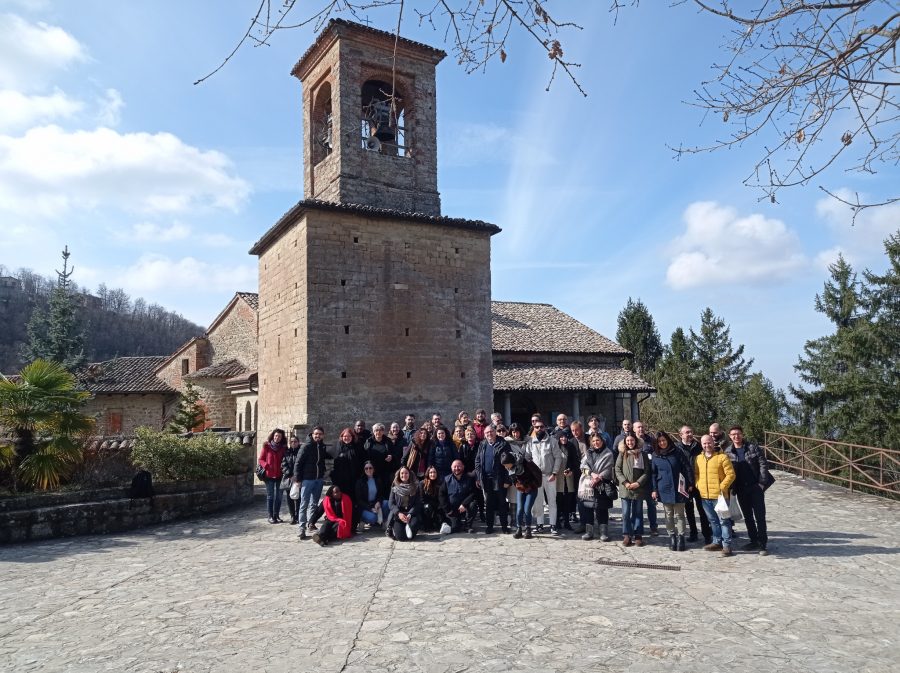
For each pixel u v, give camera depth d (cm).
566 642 531
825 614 600
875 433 2512
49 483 1128
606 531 948
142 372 3052
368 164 1786
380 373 1655
